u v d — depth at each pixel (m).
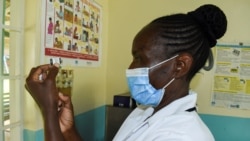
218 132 1.94
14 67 1.30
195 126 0.64
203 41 0.72
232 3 1.90
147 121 0.74
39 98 0.68
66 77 1.54
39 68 0.69
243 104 1.89
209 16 0.70
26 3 1.31
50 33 1.39
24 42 1.31
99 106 2.08
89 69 1.88
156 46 0.71
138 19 2.10
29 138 1.33
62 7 1.49
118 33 2.15
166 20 0.71
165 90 0.74
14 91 1.31
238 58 1.90
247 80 1.88
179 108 0.70
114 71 2.17
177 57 0.70
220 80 1.93
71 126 0.84
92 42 1.90
